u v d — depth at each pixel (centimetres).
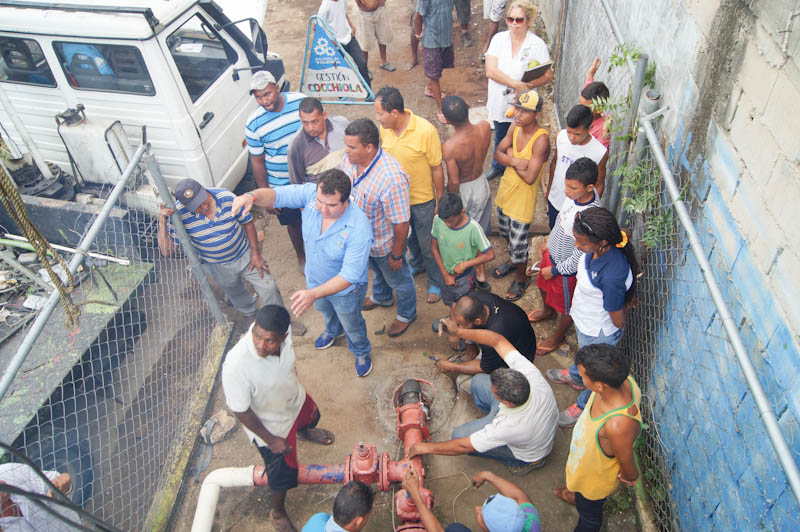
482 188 434
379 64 793
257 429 279
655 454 330
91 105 490
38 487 245
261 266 418
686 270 285
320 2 965
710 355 255
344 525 249
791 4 192
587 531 301
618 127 354
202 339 461
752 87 221
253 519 345
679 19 308
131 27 433
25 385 380
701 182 270
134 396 425
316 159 418
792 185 190
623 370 239
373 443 378
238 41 550
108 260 480
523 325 350
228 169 555
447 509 341
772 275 202
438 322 454
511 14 479
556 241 371
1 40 469
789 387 190
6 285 462
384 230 383
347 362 432
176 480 361
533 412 302
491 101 528
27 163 504
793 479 164
